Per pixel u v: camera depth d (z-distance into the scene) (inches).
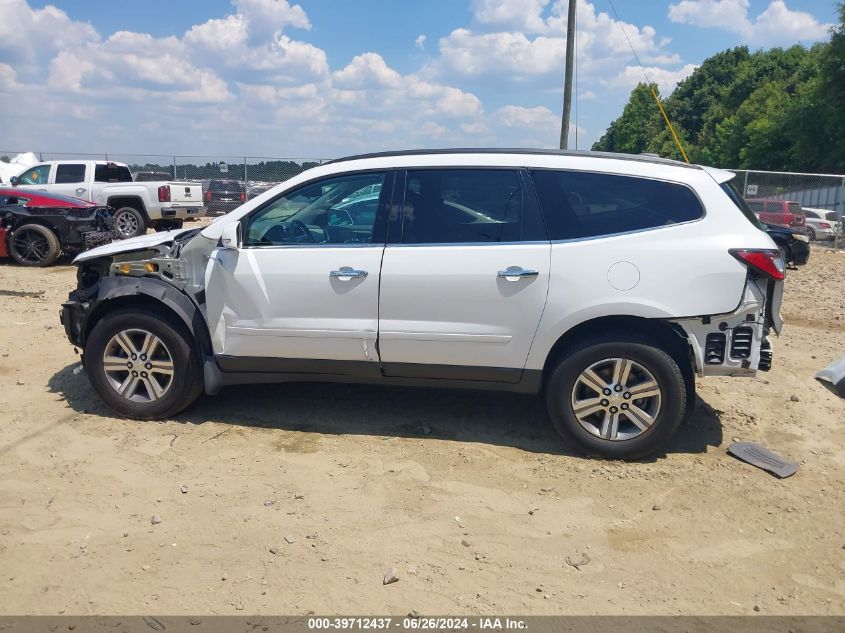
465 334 174.7
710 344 168.6
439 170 180.4
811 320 362.0
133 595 123.0
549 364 178.2
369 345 180.1
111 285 192.9
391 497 158.9
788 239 344.2
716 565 136.5
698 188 170.7
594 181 174.7
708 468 175.8
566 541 143.3
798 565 137.0
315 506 154.3
